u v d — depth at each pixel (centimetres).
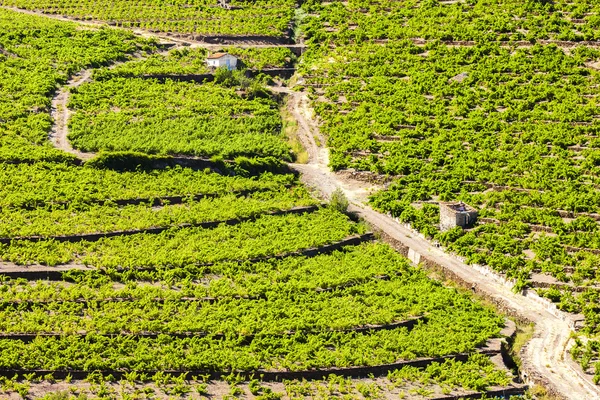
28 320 10038
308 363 9662
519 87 15175
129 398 9075
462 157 13575
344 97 15500
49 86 15000
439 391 9438
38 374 9375
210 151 13512
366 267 11400
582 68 15575
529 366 9819
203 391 9281
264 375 9556
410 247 11850
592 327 10288
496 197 12519
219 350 9825
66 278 10825
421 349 9944
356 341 10081
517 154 13525
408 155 13750
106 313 10256
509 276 11069
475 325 10362
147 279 10944
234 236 11881
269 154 13775
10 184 12456
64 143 13575
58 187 12481
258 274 11175
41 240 11494
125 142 13525
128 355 9681
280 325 10250
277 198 12800
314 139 14438
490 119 14412
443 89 15350
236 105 15025
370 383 9544
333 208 12606
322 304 10650
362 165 13575
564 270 11175
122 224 11850
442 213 12119
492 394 9431
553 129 14012
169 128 14150
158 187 12719
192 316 10306
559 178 12950
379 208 12731
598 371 9594
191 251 11438
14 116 14050
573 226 11875
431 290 10975
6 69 15450
